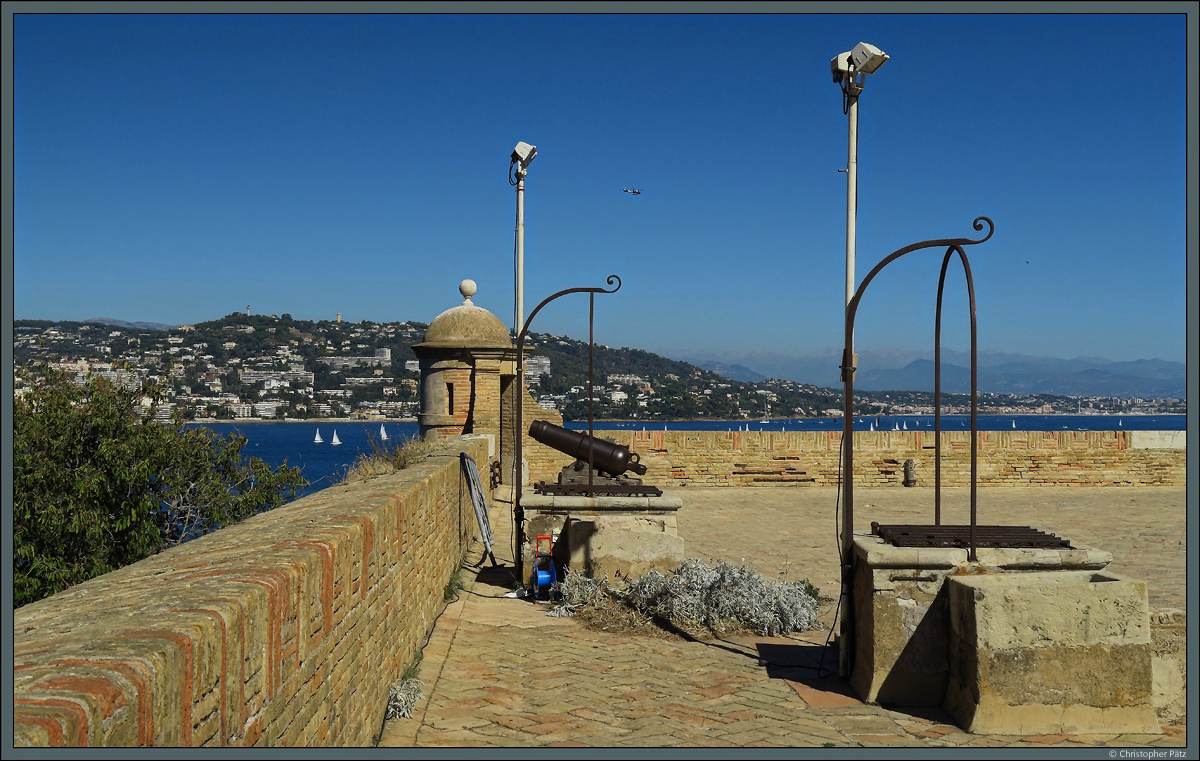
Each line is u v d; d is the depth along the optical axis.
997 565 6.80
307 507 6.11
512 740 5.68
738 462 21.98
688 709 6.51
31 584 13.48
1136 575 11.33
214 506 16.61
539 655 7.88
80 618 2.95
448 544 10.36
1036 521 16.62
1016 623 6.11
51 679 2.26
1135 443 22.66
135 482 15.30
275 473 17.84
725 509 18.20
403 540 6.82
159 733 2.46
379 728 5.73
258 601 3.33
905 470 22.22
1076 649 6.07
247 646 3.21
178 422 16.58
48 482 14.38
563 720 6.15
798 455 22.11
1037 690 6.06
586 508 10.89
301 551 4.16
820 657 8.08
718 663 7.82
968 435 22.44
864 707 6.66
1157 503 19.47
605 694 6.82
